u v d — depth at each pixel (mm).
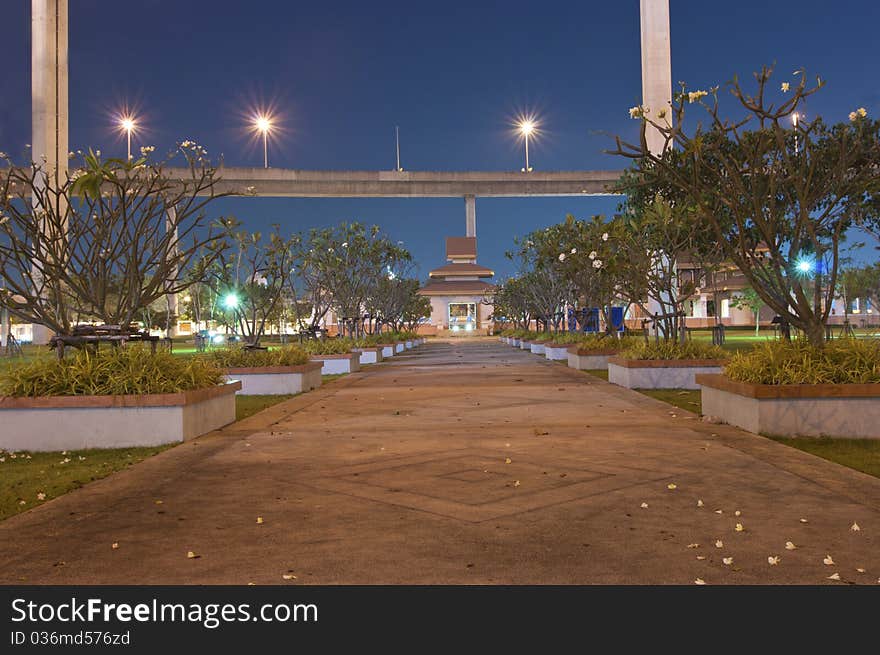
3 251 11211
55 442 10258
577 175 103062
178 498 7105
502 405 14438
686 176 19719
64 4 55000
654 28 38000
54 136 54000
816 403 9977
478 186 102062
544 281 38656
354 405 14977
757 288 10859
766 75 9914
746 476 7594
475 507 6520
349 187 99062
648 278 19812
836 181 11430
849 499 6617
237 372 17828
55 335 11383
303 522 6148
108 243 11883
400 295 47781
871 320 65688
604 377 21188
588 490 7094
